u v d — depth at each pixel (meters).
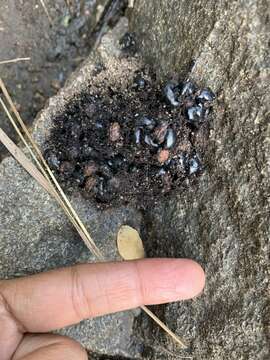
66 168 0.12
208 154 0.12
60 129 0.12
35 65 0.15
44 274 0.11
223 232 0.11
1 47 0.14
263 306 0.10
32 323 0.11
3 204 0.12
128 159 0.12
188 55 0.12
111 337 0.13
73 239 0.13
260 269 0.10
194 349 0.12
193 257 0.12
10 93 0.14
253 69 0.10
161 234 0.13
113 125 0.12
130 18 0.14
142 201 0.13
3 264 0.12
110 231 0.13
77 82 0.13
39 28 0.15
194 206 0.12
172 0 0.12
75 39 0.15
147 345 0.13
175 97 0.11
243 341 0.11
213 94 0.11
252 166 0.11
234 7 0.11
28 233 0.13
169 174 0.12
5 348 0.11
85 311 0.11
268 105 0.10
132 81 0.13
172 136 0.11
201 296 0.12
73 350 0.10
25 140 0.13
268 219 0.10
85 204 0.13
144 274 0.11
